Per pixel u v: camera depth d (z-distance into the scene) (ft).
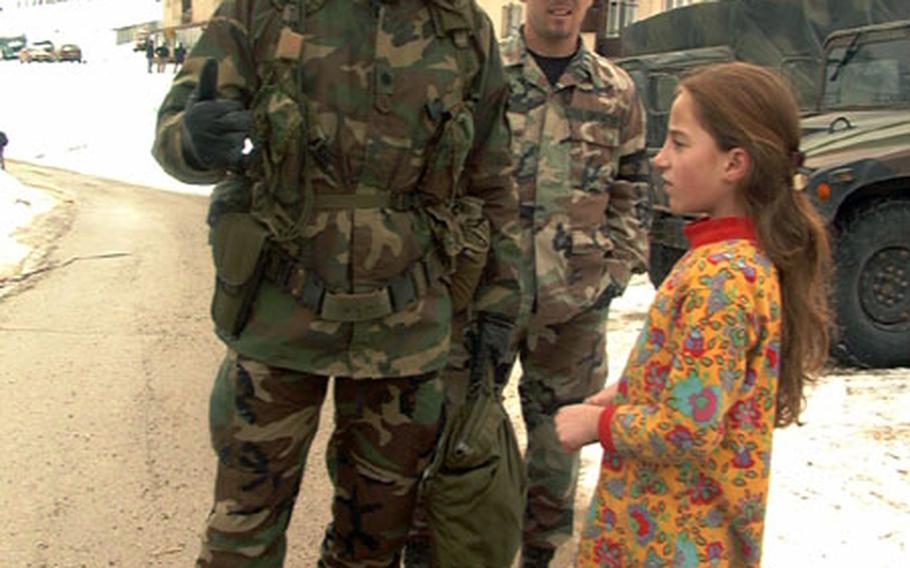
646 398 5.66
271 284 6.55
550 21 8.51
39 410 14.44
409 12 6.50
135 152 79.61
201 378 16.31
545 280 8.64
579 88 8.76
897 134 17.60
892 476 11.71
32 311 21.21
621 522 5.88
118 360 17.30
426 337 6.86
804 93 26.27
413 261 6.71
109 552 10.11
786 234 5.50
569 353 9.04
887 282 16.92
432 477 6.97
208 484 11.89
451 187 6.84
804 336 5.68
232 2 6.45
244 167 6.19
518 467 7.13
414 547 8.97
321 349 6.58
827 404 14.58
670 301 5.59
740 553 5.76
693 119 5.62
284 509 7.00
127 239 33.68
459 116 6.69
